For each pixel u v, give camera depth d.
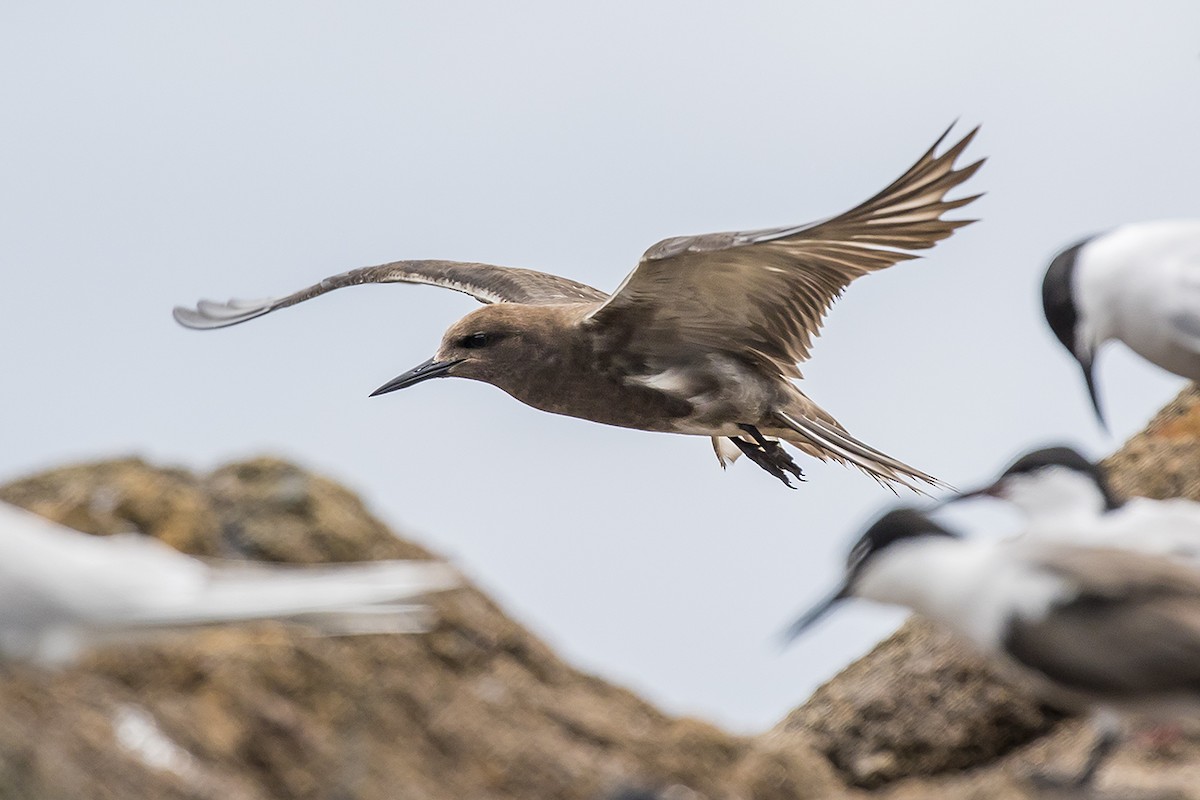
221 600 9.15
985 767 14.31
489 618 11.77
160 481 11.74
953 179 14.79
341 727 10.62
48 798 9.27
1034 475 12.73
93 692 9.98
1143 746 12.82
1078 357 16.47
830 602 11.59
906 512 11.48
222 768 9.99
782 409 18.17
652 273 16.59
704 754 11.33
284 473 11.92
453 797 10.59
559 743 11.07
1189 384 17.62
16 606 9.01
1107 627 10.42
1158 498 16.03
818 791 11.44
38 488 11.58
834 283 16.64
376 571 9.75
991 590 10.88
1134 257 16.05
